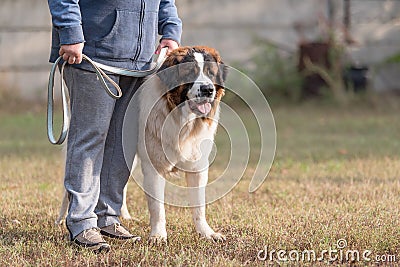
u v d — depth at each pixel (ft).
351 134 56.03
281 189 34.32
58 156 44.70
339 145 49.75
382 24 84.17
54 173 38.78
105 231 24.04
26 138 54.44
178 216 28.02
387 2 84.07
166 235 24.40
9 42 81.15
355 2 84.12
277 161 42.68
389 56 84.12
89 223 22.79
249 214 28.19
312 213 28.02
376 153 45.60
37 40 81.82
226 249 22.91
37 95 81.66
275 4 85.20
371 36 84.07
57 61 22.41
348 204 29.91
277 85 79.30
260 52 82.38
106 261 21.36
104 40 22.40
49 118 22.99
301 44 79.46
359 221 25.82
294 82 78.84
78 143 22.82
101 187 24.12
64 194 26.37
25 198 31.68
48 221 27.27
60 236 24.82
